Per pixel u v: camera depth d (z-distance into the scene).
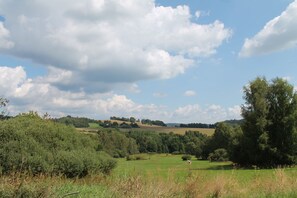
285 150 65.88
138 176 12.52
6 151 17.34
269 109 67.88
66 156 19.03
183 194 13.66
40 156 17.95
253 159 66.62
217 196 14.51
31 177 13.48
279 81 67.19
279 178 16.41
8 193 7.60
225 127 104.94
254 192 15.55
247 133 68.25
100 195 11.30
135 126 167.75
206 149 108.56
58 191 10.04
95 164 19.98
